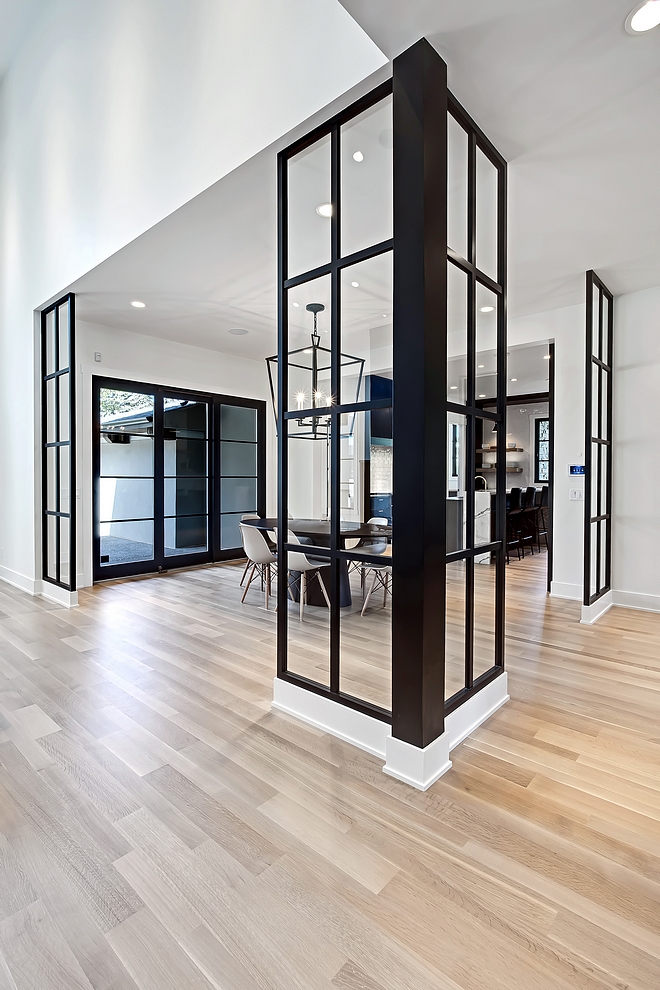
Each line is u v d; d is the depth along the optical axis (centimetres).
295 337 262
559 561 497
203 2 291
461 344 228
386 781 195
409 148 185
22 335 528
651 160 259
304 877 148
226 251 370
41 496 515
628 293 448
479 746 221
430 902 139
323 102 226
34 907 138
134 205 351
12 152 541
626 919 134
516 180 278
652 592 443
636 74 201
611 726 239
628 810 179
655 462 438
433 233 187
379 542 210
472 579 231
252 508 730
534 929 131
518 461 1114
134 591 522
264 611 443
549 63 196
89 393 546
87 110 404
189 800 183
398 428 192
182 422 643
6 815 176
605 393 454
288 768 204
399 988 116
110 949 126
